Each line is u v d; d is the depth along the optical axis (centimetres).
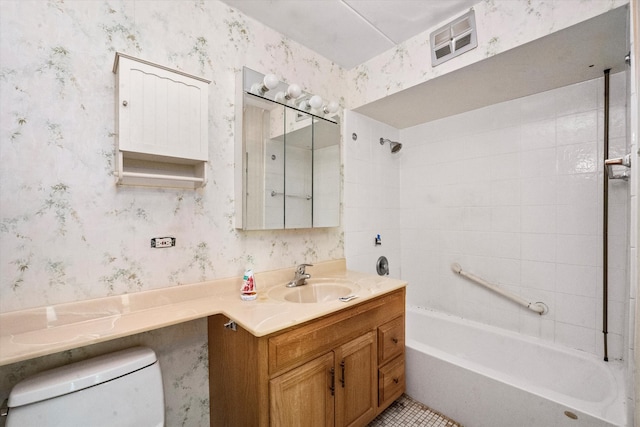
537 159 185
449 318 220
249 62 156
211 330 135
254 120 150
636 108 100
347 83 214
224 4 146
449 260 228
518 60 146
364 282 165
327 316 121
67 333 94
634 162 100
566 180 174
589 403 123
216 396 131
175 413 129
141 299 117
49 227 100
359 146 221
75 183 105
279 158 163
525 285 189
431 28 167
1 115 92
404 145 257
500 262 201
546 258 181
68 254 104
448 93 186
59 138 102
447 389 158
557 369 167
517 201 193
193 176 134
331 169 193
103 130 110
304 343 111
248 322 103
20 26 95
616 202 157
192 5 135
